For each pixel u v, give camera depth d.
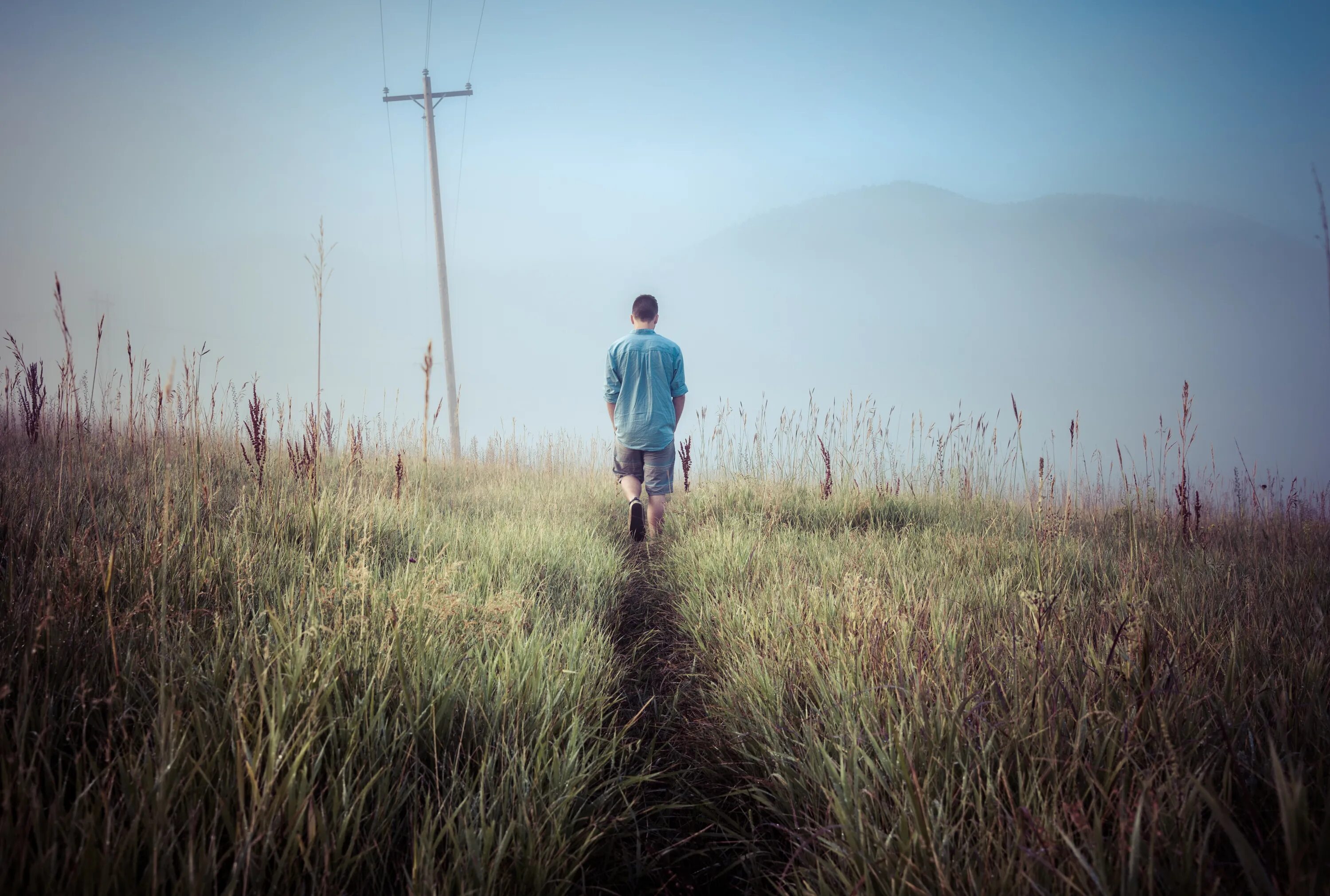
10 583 1.90
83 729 1.37
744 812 1.80
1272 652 2.09
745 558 3.94
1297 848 0.93
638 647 3.21
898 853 1.24
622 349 5.50
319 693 1.54
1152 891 1.00
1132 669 1.69
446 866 1.32
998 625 2.34
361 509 3.62
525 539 4.23
